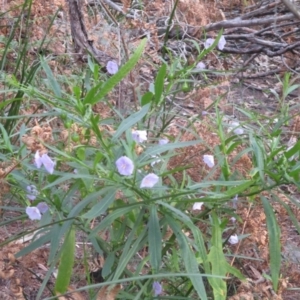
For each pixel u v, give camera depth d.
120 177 0.75
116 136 0.76
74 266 1.01
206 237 0.90
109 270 0.79
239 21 1.73
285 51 1.91
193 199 0.77
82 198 0.84
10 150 0.83
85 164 0.76
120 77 0.75
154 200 0.75
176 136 0.96
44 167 0.81
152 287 0.85
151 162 0.80
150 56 1.24
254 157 0.88
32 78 1.22
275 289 0.77
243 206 0.89
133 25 1.27
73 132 0.77
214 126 1.08
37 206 0.84
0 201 0.86
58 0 1.30
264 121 1.49
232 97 1.71
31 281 1.01
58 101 0.89
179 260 0.91
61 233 0.77
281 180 0.78
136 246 0.75
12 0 1.41
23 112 1.12
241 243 0.94
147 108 0.77
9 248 0.83
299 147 0.76
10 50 1.35
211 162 0.84
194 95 1.14
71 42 1.41
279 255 0.77
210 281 0.78
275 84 2.04
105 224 0.74
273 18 1.77
